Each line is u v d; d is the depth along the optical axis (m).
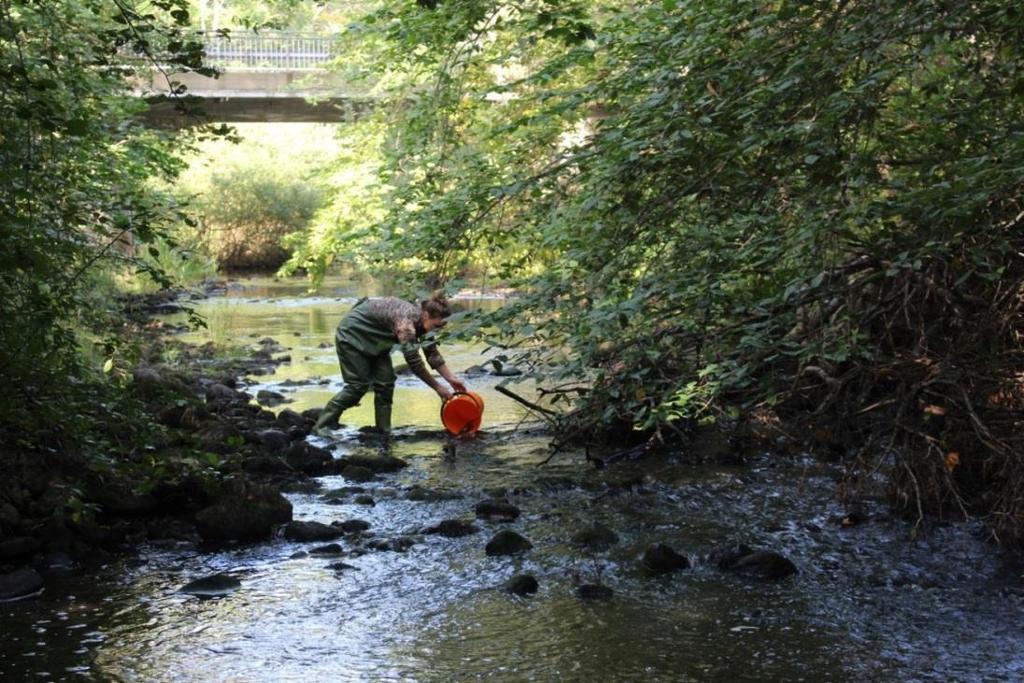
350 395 9.79
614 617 5.19
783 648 4.79
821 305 6.02
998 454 5.97
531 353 6.59
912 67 5.76
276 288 29.30
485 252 7.74
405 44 8.70
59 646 4.89
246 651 4.82
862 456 6.69
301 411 10.83
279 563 6.08
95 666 4.66
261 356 15.28
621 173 5.96
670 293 5.65
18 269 6.18
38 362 6.23
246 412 10.34
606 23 7.48
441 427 9.94
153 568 6.01
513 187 6.38
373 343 9.70
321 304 24.34
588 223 6.27
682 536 6.42
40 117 5.95
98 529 6.33
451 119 9.84
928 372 6.03
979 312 5.98
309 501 7.36
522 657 4.73
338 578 5.81
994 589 5.46
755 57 5.87
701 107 5.73
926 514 6.55
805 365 6.47
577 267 6.11
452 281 6.61
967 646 4.77
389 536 6.54
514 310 6.03
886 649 4.76
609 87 6.46
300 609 5.36
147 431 6.60
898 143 6.03
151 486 6.35
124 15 6.21
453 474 8.06
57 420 6.16
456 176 7.98
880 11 5.42
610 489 7.46
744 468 7.95
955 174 5.55
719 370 5.72
